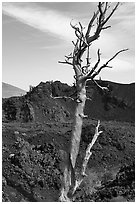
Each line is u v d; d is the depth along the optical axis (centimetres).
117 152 2670
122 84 5812
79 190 1972
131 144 2867
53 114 4509
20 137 2789
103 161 2505
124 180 1662
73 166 1211
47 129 3381
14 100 4609
